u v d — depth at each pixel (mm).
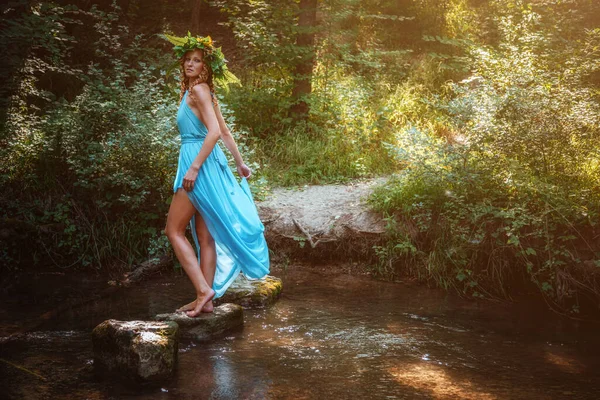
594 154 5719
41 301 4664
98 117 6305
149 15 11836
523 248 5242
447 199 5652
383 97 9094
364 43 10508
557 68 7117
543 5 9688
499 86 6504
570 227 5172
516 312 4797
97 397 3057
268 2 8711
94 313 4418
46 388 3145
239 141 6754
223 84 4344
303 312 4594
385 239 5750
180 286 5195
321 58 8703
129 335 3393
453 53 10469
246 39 8406
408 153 6152
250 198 4285
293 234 5957
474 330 4301
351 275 5648
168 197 5844
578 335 4285
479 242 5254
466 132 6004
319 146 7648
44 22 7453
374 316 4539
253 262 4059
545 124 5633
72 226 5672
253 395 3119
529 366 3631
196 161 3875
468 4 11297
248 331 4152
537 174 5668
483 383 3342
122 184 5746
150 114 6121
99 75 6730
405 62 10148
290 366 3529
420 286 5398
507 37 7957
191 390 3174
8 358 3531
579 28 8977
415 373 3463
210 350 3781
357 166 7262
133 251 5734
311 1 8336
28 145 6320
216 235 4008
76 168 5934
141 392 3133
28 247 5719
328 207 6277
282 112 8461
